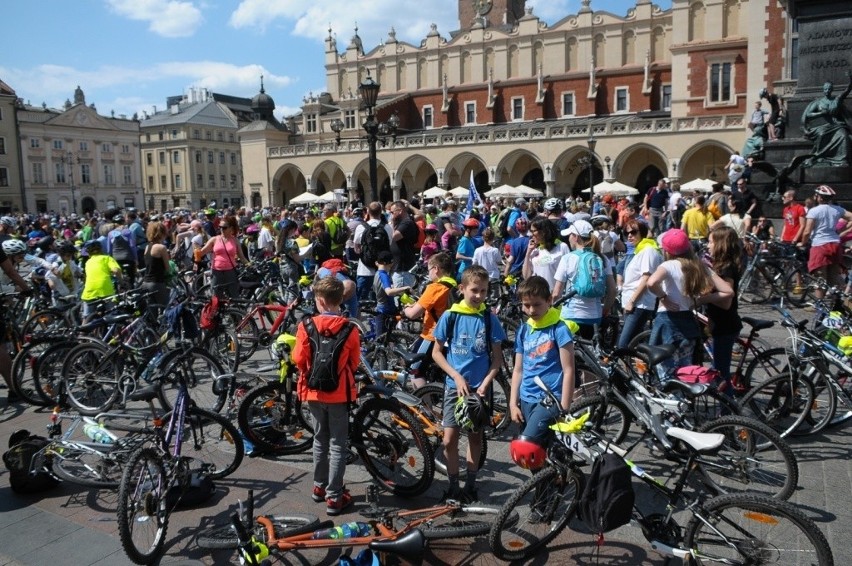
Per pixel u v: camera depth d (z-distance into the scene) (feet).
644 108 175.63
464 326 16.74
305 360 16.74
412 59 210.18
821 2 49.21
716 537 13.05
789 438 20.45
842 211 39.06
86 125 280.51
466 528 15.16
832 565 11.93
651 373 18.78
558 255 28.07
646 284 21.59
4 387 28.55
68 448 18.47
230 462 19.69
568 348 15.57
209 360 24.81
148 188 318.45
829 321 23.47
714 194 51.42
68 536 16.30
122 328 27.99
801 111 51.16
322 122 218.79
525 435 14.17
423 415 18.42
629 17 176.14
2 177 253.85
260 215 88.84
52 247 48.96
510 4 224.94
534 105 190.39
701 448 13.52
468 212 69.15
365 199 211.00
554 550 14.98
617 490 13.01
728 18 149.48
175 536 16.16
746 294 43.14
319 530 14.93
